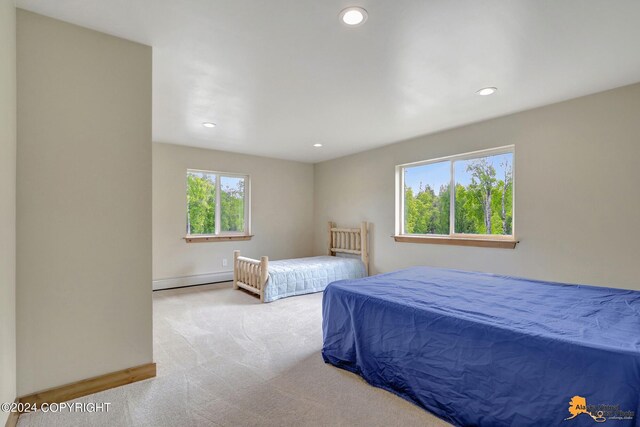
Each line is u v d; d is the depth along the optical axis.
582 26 1.74
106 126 1.87
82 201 1.79
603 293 2.05
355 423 1.56
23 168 1.63
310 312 3.42
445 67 2.23
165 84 2.50
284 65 2.20
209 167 4.79
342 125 3.59
